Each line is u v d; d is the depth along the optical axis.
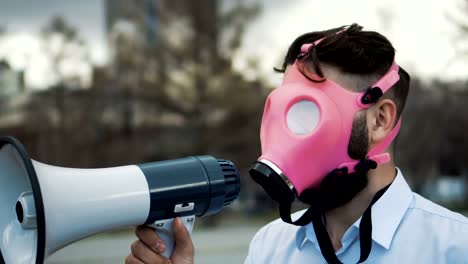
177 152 25.48
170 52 26.05
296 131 1.52
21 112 27.25
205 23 26.19
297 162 1.50
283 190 1.50
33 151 26.39
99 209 1.48
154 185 1.58
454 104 26.27
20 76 27.72
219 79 25.41
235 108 24.62
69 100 26.67
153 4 26.61
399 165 28.30
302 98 1.53
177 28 26.19
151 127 25.83
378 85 1.55
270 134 1.54
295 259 1.77
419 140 27.42
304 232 1.76
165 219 1.62
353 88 1.56
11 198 1.57
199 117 25.06
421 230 1.60
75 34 28.36
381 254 1.60
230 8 26.09
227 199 1.72
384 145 1.59
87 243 14.95
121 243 14.80
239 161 25.34
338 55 1.55
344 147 1.53
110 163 25.73
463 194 32.09
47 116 26.52
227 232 18.78
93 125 26.19
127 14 27.11
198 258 11.41
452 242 1.54
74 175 1.49
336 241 1.70
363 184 1.57
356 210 1.64
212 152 24.97
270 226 1.92
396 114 1.63
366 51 1.55
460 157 29.78
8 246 1.51
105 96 26.20
